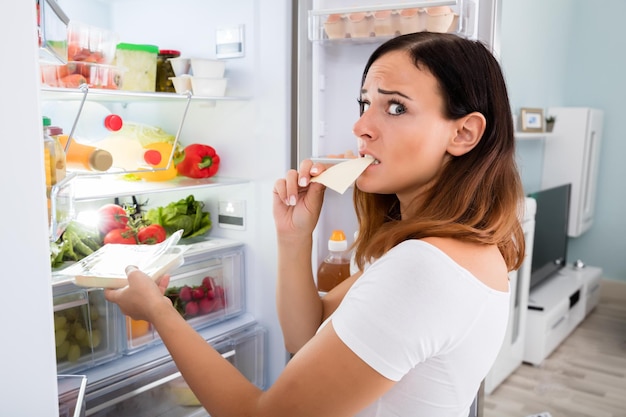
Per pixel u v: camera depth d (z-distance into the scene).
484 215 0.64
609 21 3.95
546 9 3.63
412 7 1.13
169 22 1.62
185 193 1.66
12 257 0.54
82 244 1.27
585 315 3.55
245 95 1.50
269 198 1.49
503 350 2.51
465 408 0.65
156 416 1.29
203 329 1.46
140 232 1.37
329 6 1.33
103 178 1.50
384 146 0.65
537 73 3.62
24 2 0.53
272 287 1.52
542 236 3.12
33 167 0.55
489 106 0.65
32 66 0.54
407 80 0.62
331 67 1.38
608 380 2.66
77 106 1.28
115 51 1.27
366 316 0.56
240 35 1.47
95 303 1.21
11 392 0.55
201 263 1.45
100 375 1.19
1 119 0.52
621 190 4.00
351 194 1.42
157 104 1.72
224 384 0.64
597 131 3.87
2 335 0.54
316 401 0.58
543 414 2.18
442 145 0.63
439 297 0.55
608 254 4.11
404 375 0.62
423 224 0.61
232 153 1.56
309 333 0.92
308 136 1.35
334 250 1.35
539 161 3.84
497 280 0.62
